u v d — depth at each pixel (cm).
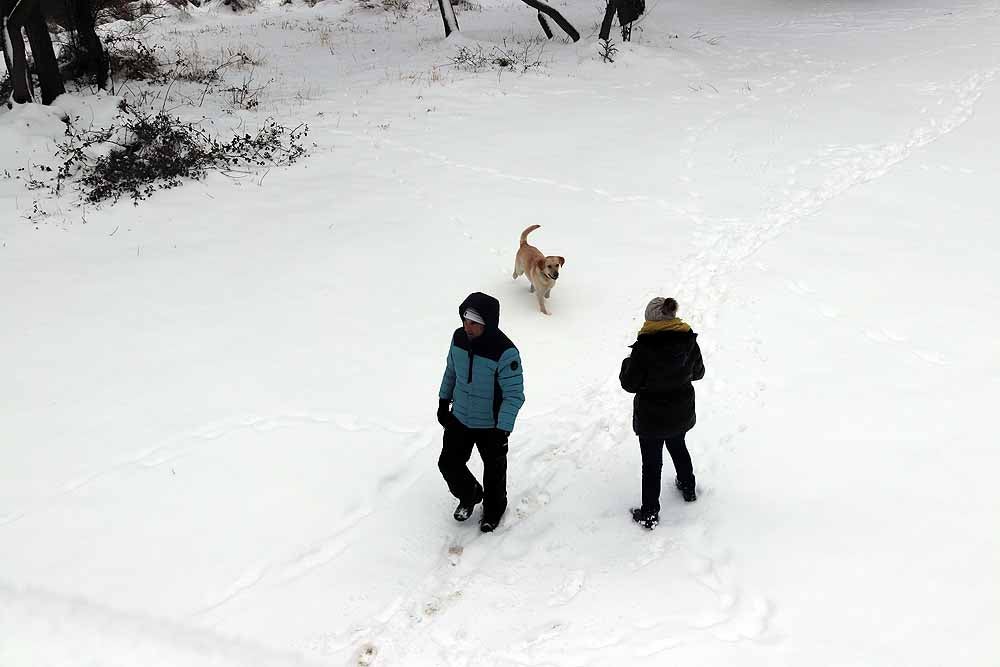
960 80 1377
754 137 1145
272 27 2202
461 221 878
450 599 376
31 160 1020
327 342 634
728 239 809
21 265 771
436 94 1416
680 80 1514
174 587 382
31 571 393
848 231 809
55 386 568
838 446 471
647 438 396
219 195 955
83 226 865
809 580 361
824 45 1783
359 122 1253
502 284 739
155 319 670
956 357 566
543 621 356
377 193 964
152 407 543
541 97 1401
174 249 812
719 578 371
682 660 320
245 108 1306
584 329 652
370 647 345
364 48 1892
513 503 450
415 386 573
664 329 381
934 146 1063
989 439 461
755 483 445
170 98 1334
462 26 2178
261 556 404
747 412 519
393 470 478
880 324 624
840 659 312
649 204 918
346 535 421
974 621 323
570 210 906
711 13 2309
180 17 2345
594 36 1805
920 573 357
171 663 339
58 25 1475
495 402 394
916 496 415
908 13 2120
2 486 461
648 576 379
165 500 448
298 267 771
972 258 734
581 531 421
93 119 1137
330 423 525
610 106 1338
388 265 775
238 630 354
